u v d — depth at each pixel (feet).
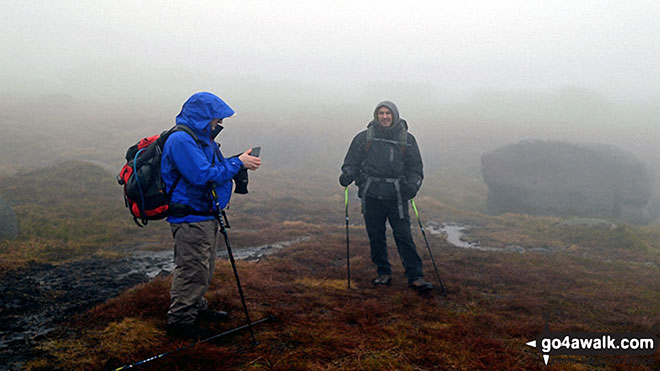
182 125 8.51
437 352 8.73
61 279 15.44
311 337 9.07
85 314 10.30
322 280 15.90
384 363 7.99
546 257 24.98
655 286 18.54
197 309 9.14
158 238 27.02
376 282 15.52
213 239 8.98
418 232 36.81
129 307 10.47
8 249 19.84
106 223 29.32
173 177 8.32
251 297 12.38
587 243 33.71
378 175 14.69
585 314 13.24
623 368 8.63
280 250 23.21
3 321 9.91
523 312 13.21
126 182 8.21
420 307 12.50
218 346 8.36
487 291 16.14
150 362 7.45
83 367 7.37
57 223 27.45
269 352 8.25
